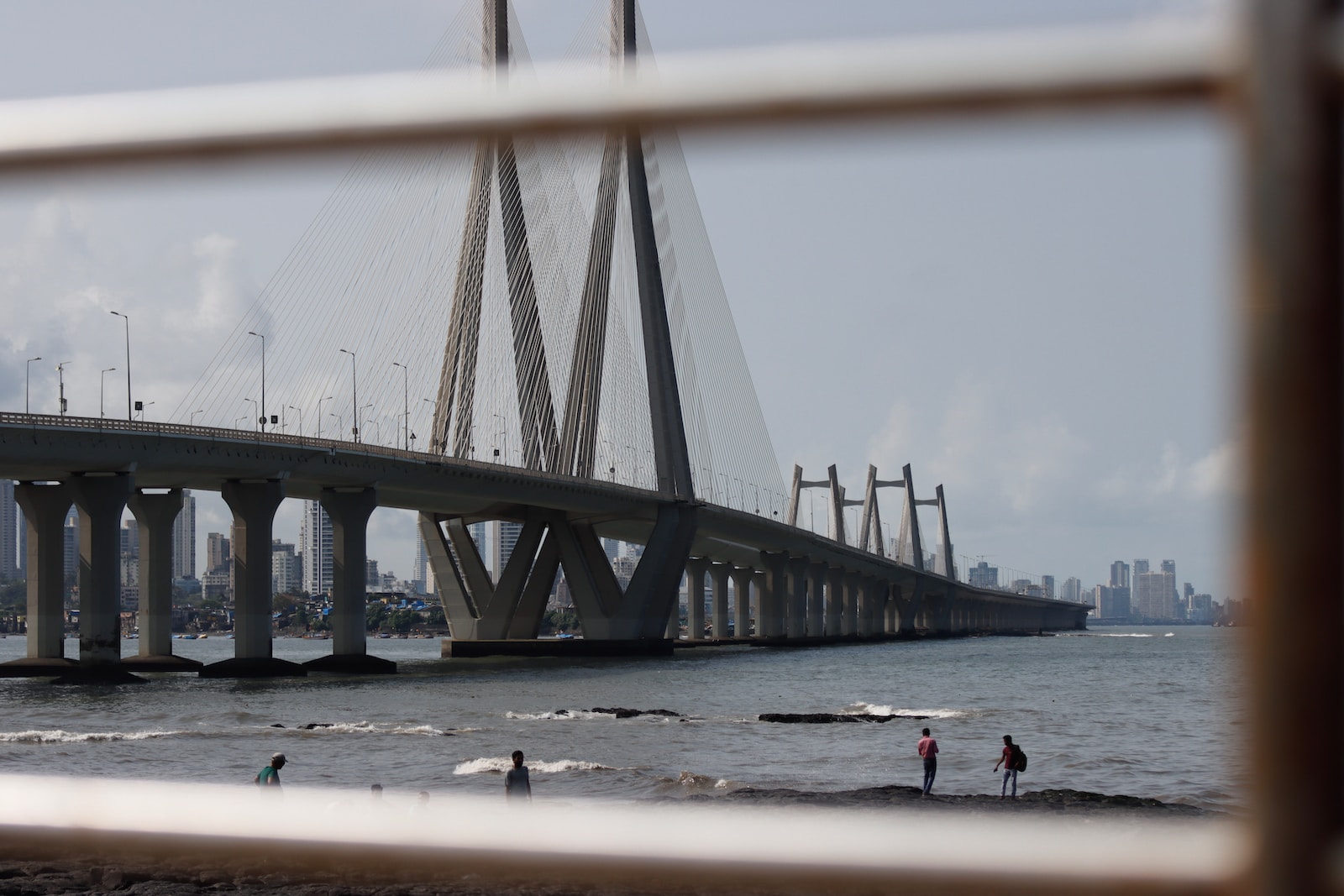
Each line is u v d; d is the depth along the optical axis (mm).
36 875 19766
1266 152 1163
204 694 61688
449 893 16047
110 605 69375
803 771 37438
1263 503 1113
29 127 1498
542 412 94000
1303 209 1140
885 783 35562
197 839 1427
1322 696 1103
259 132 1476
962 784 35625
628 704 59438
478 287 89438
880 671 98062
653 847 1364
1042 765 39844
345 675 78438
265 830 1465
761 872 1296
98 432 65812
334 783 32406
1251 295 1135
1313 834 1107
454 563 105250
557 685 70688
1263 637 1117
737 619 186750
